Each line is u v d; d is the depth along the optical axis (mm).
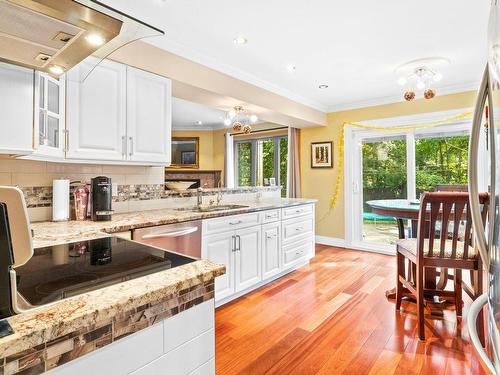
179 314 790
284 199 4043
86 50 1148
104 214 2045
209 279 861
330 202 4910
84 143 2031
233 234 2672
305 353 1896
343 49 2791
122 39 1116
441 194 1938
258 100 3557
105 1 2018
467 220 1970
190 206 3035
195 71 2809
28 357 538
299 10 2158
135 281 789
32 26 964
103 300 670
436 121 3969
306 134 5172
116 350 659
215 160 6859
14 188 622
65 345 584
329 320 2316
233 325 2252
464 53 2889
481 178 3205
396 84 3795
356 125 4602
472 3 2078
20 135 1592
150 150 2424
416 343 1990
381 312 2441
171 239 2176
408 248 2262
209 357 863
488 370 754
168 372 757
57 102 1891
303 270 3570
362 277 3307
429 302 2562
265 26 2383
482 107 954
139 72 2357
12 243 621
